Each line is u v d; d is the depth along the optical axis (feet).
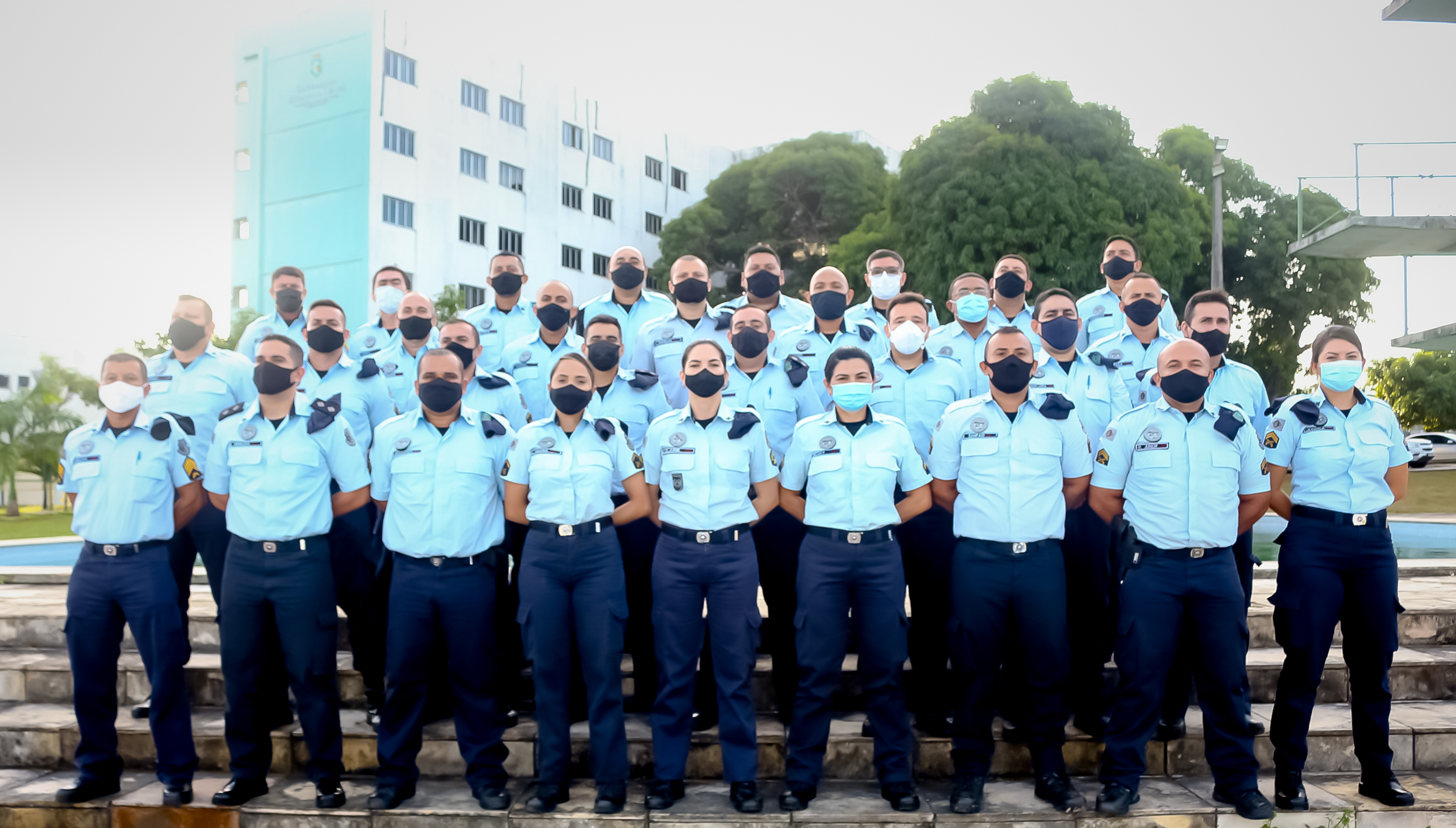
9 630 14.55
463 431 10.87
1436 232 29.45
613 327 12.51
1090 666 11.74
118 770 11.02
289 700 12.23
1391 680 12.99
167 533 11.05
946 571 11.84
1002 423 10.73
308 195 75.46
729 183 89.66
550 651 10.42
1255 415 12.39
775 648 12.36
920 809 10.36
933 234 57.06
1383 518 10.56
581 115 93.04
